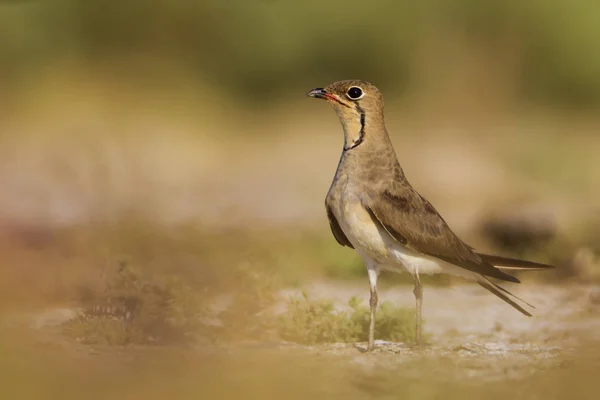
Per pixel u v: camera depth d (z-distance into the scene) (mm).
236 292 10211
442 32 33719
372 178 9461
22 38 31062
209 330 9742
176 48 33406
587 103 33812
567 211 18047
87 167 21156
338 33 34531
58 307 11164
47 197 19109
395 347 9383
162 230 15898
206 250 14859
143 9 32781
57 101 28203
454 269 9602
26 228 15594
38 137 24344
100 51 32125
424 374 8211
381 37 34219
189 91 31406
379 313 10227
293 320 9883
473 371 8344
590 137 29094
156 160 24250
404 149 26453
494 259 9789
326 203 9711
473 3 33531
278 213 19094
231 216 18516
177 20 33281
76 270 12383
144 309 9656
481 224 15750
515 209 15359
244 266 10539
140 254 14352
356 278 13664
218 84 33531
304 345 9531
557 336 9938
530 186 22422
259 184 22516
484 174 23656
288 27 34750
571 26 33719
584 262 13367
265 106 33375
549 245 14742
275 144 28062
